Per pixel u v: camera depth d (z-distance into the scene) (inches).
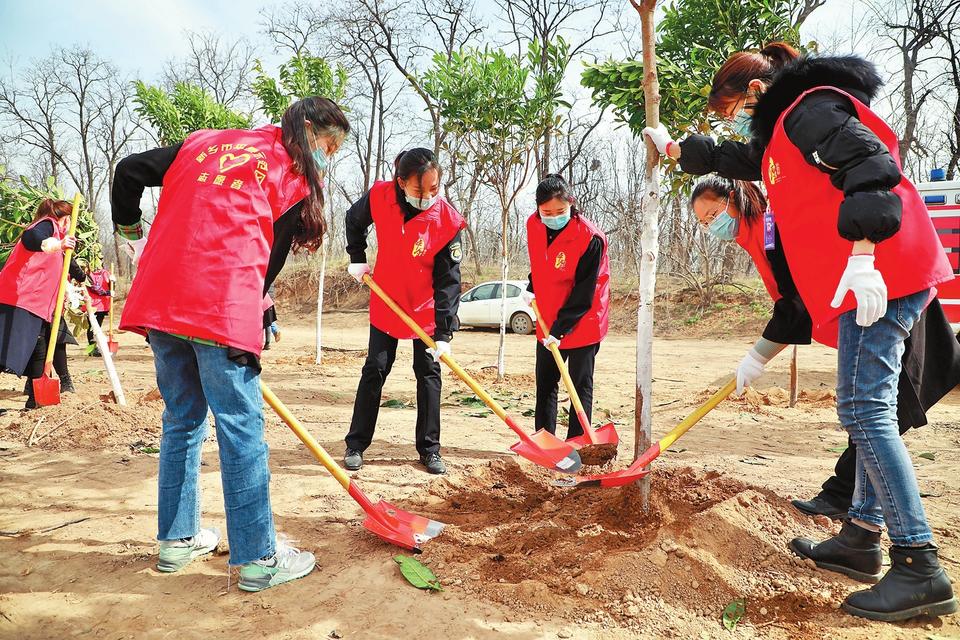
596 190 1036.5
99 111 1519.4
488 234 1128.8
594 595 89.4
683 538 99.4
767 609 88.1
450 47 1089.4
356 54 1104.2
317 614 85.4
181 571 98.2
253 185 91.9
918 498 85.4
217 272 87.8
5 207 291.3
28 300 199.6
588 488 134.0
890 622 84.6
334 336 654.5
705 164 107.6
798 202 90.1
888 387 87.1
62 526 115.0
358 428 155.4
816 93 86.4
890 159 78.2
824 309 90.5
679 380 328.5
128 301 91.9
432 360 157.6
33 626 82.1
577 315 162.1
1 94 1461.6
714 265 701.9
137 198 97.5
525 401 256.1
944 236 297.1
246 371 91.4
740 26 245.3
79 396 219.8
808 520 112.3
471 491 142.6
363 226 161.9
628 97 244.7
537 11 1008.2
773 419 219.9
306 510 125.0
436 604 87.6
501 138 322.0
